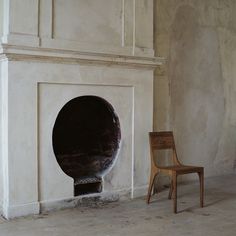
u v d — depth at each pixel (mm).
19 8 3488
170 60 4906
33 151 3633
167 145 4223
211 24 5363
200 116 5301
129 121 4281
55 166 3797
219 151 5578
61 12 3750
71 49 3742
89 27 3928
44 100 3693
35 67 3592
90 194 4051
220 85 5520
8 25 3451
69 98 3842
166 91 4879
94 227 3350
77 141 4508
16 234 3170
